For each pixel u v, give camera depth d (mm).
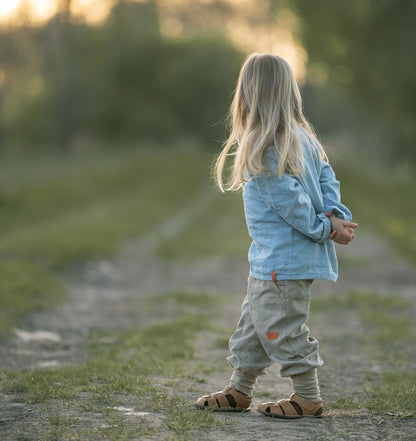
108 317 11336
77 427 5020
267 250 5082
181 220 27984
